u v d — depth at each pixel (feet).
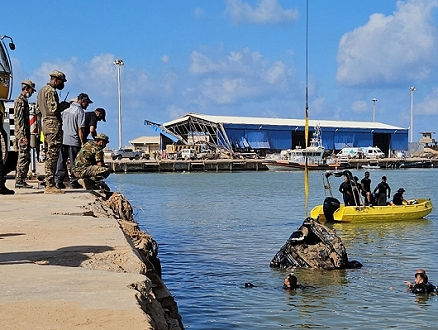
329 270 51.08
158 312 15.44
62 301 14.15
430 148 422.82
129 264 20.61
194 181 219.00
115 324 12.42
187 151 316.19
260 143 333.42
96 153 51.31
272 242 68.13
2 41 57.98
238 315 37.11
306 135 49.93
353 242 70.49
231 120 338.13
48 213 33.01
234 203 126.72
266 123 339.77
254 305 39.50
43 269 18.38
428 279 48.01
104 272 17.92
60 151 47.14
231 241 68.95
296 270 50.72
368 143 366.43
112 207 44.50
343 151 343.05
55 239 24.48
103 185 54.95
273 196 147.95
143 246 29.63
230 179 232.12
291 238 52.54
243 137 330.34
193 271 50.65
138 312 13.25
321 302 40.32
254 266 52.85
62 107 45.11
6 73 57.72
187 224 87.04
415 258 58.29
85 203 38.55
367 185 95.09
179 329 17.63
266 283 45.98
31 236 25.25
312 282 46.42
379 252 62.49
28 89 51.44
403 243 69.21
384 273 50.03
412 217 93.30
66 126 51.39
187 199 138.00
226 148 325.21
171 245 65.87
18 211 33.99
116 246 22.75
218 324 35.09
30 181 65.82
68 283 16.21
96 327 12.23
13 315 13.05
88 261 20.16
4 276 17.24
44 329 12.11
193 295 42.06
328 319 36.40
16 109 51.19
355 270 51.11
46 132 44.98
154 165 294.87
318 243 53.21
